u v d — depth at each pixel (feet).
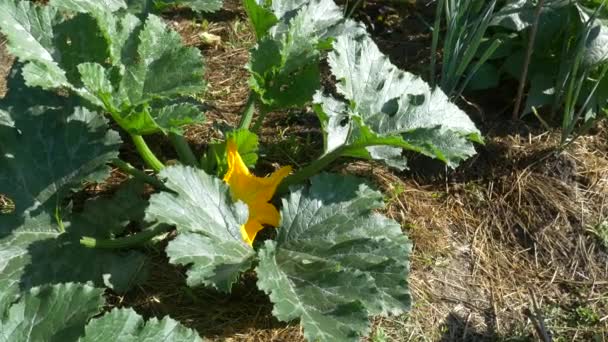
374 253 3.39
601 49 4.44
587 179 4.43
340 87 3.83
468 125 4.04
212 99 4.72
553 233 4.17
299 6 4.37
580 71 4.59
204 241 3.25
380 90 3.99
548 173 4.43
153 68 3.68
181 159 3.94
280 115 4.62
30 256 3.38
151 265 3.65
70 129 3.56
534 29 4.33
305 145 4.41
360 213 3.56
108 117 4.34
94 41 3.67
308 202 3.58
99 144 3.55
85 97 3.43
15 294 3.23
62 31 3.66
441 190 4.34
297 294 3.22
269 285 3.17
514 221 4.22
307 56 3.87
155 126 3.41
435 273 3.90
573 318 3.79
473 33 4.44
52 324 2.86
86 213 3.62
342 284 3.22
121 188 3.73
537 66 4.73
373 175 4.31
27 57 3.44
